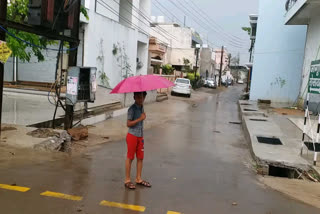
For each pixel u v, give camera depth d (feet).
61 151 22.95
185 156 24.43
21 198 13.53
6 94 49.42
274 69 83.25
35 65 60.23
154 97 68.95
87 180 16.56
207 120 47.60
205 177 18.86
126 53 77.71
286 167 21.95
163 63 127.44
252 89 85.61
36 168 17.69
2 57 21.12
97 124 36.42
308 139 30.60
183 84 89.45
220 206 14.26
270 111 56.85
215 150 27.63
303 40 80.33
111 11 73.56
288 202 15.26
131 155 15.84
